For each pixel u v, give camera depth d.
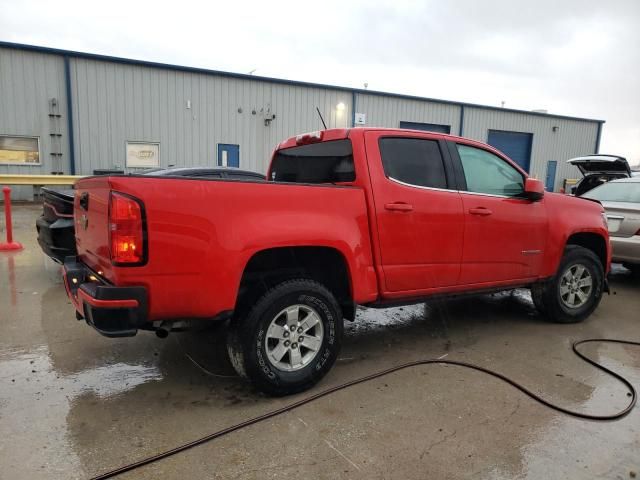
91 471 2.38
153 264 2.68
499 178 4.46
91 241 3.15
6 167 15.52
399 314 5.34
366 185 3.57
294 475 2.39
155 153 17.42
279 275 3.32
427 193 3.86
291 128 19.67
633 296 6.36
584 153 28.06
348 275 3.47
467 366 3.80
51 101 15.74
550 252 4.74
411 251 3.78
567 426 2.90
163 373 3.58
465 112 23.92
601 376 3.66
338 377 3.59
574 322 5.07
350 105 20.83
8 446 2.58
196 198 2.79
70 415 2.93
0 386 3.30
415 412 3.04
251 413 3.00
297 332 3.25
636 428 2.89
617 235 6.75
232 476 2.37
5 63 15.09
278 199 3.10
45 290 5.68
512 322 5.07
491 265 4.31
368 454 2.58
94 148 16.50
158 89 17.16
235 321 3.15
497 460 2.54
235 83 18.39
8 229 7.99
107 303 2.61
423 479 2.37
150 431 2.77
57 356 3.84
